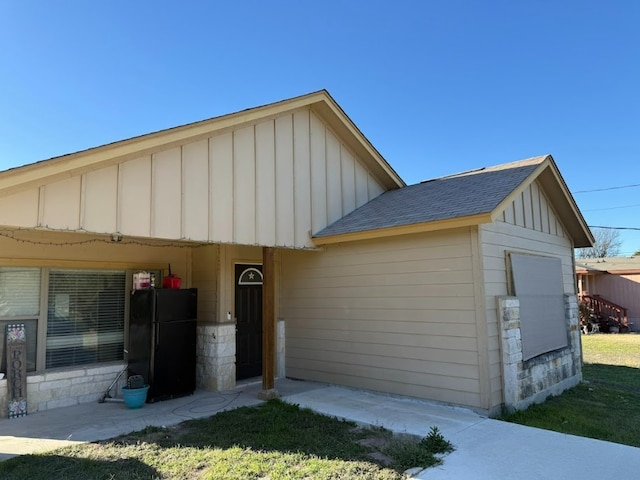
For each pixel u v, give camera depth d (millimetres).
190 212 5250
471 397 5062
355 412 5102
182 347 6148
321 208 7180
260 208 6164
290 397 5902
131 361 6055
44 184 3975
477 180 6984
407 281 5832
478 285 5102
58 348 5629
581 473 3342
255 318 7523
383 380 6004
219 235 5566
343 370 6562
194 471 3346
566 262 7953
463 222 5043
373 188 8430
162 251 6777
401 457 3574
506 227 5844
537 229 6844
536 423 4766
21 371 5113
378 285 6184
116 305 6250
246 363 7312
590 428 4633
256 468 3371
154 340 5812
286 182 6633
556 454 3736
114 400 5652
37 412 5199
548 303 6641
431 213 5656
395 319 5934
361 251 6457
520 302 5719
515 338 5410
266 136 6406
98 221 4348
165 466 3428
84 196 4258
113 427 4559
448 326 5348
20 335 5191
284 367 7508
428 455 3623
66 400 5520
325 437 4191
